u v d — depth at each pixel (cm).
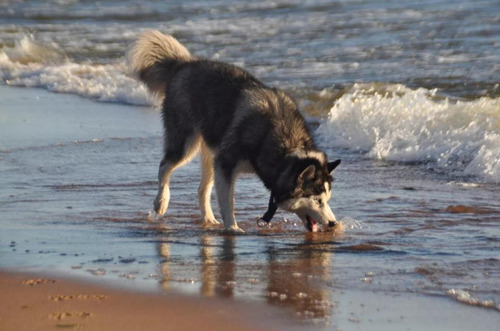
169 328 669
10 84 2622
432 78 2150
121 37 3259
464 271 849
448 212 1148
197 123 1178
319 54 2584
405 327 673
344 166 1518
